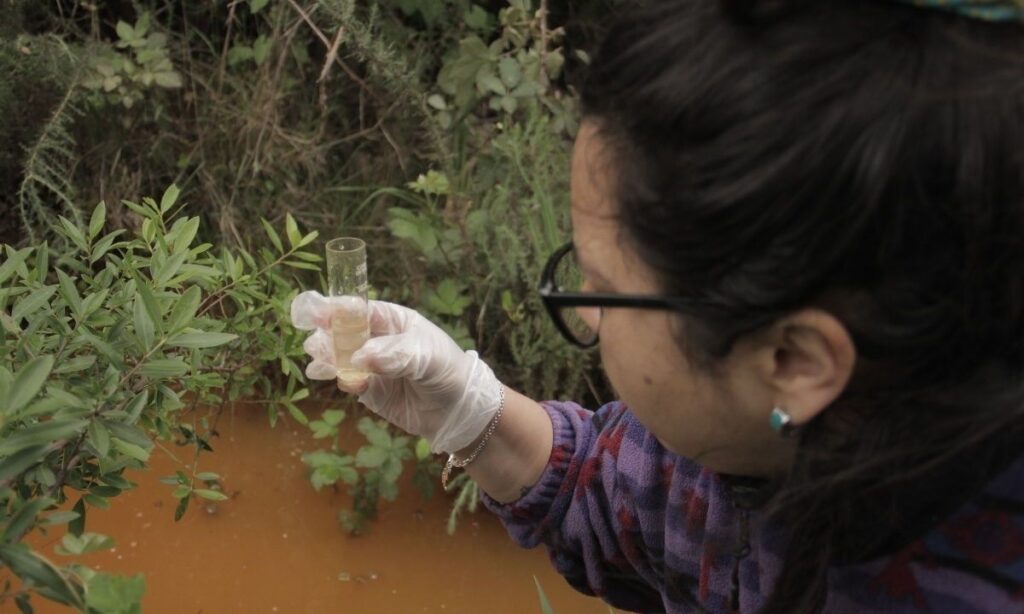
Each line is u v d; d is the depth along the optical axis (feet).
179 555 6.53
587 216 2.37
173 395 3.50
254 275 4.41
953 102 1.90
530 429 3.74
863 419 2.30
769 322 2.11
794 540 2.59
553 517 3.67
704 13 2.08
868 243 1.97
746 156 1.97
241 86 7.93
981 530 2.40
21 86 7.47
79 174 7.80
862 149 1.91
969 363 2.13
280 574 6.55
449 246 7.24
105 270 3.93
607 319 2.50
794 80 1.95
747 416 2.43
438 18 8.27
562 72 8.43
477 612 6.54
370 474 6.88
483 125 7.95
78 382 3.49
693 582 3.23
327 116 8.16
